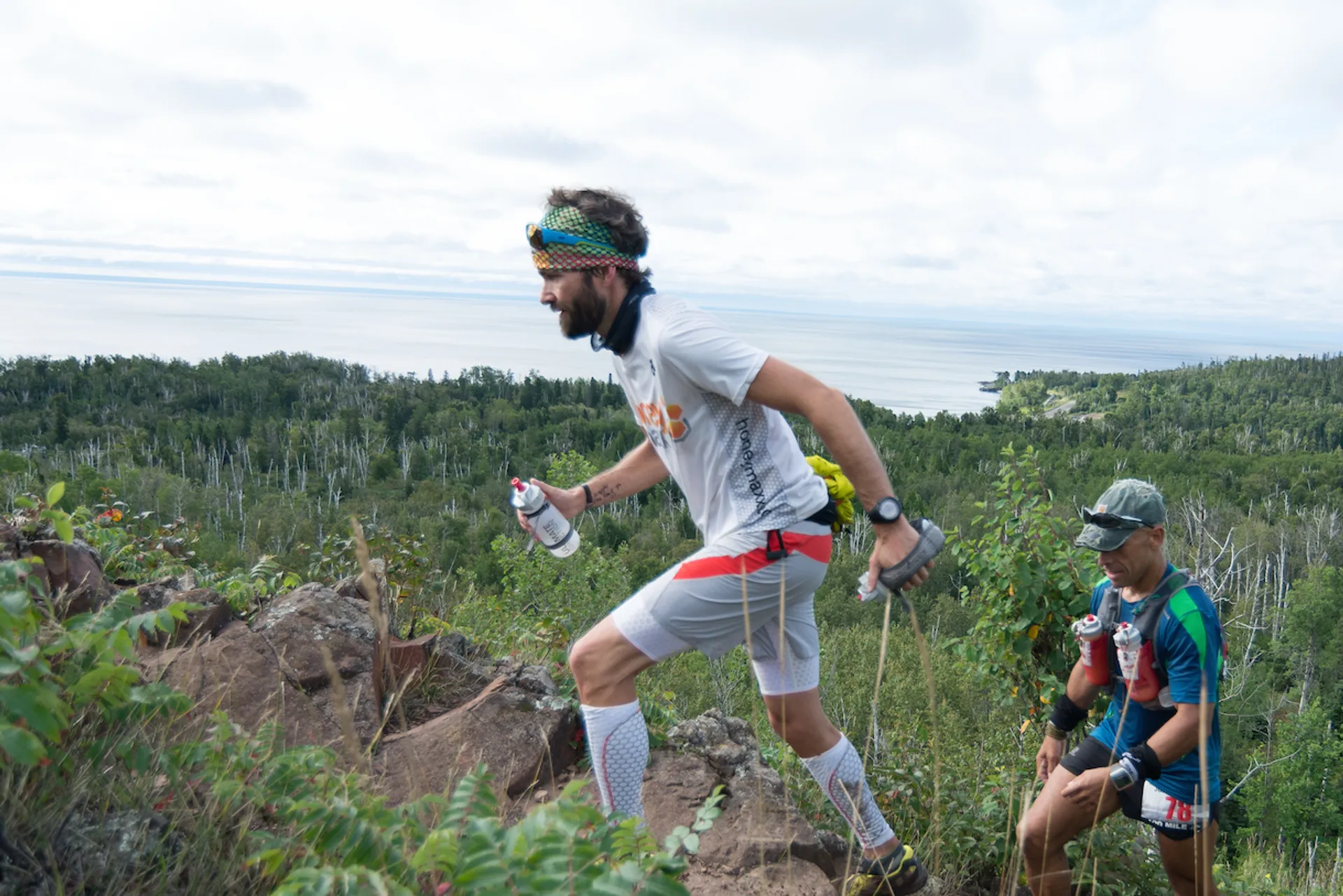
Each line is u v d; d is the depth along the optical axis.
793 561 2.05
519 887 1.16
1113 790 2.61
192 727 1.92
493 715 2.77
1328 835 27.17
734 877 2.37
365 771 2.05
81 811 1.54
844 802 2.37
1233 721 30.34
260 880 1.53
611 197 2.04
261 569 3.78
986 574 4.42
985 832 3.06
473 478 112.94
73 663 1.62
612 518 72.19
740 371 1.91
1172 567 2.65
